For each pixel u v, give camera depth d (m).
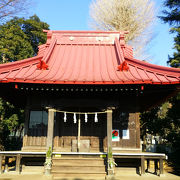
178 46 16.48
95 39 12.08
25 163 8.95
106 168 7.91
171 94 8.83
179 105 14.91
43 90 8.38
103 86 7.69
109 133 8.07
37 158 9.05
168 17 17.19
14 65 8.70
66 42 11.93
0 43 16.33
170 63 16.64
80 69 9.07
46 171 7.56
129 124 9.18
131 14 27.06
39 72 8.53
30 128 9.27
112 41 12.04
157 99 10.19
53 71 8.73
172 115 15.31
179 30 16.25
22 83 7.66
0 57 16.39
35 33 21.16
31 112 9.45
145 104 11.78
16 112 16.19
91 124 9.66
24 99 10.98
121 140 9.03
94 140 9.43
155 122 17.23
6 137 16.69
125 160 8.93
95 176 7.68
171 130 16.77
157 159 8.83
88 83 7.37
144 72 8.62
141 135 19.89
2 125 15.46
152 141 23.86
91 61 10.07
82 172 7.75
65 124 9.66
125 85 7.60
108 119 8.25
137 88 7.68
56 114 9.60
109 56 10.66
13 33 17.80
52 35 12.23
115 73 8.55
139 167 8.80
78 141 8.69
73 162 8.23
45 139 9.15
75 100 8.62
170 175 8.54
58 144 9.31
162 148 21.50
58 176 7.66
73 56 10.57
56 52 10.91
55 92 8.55
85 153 8.27
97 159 8.26
